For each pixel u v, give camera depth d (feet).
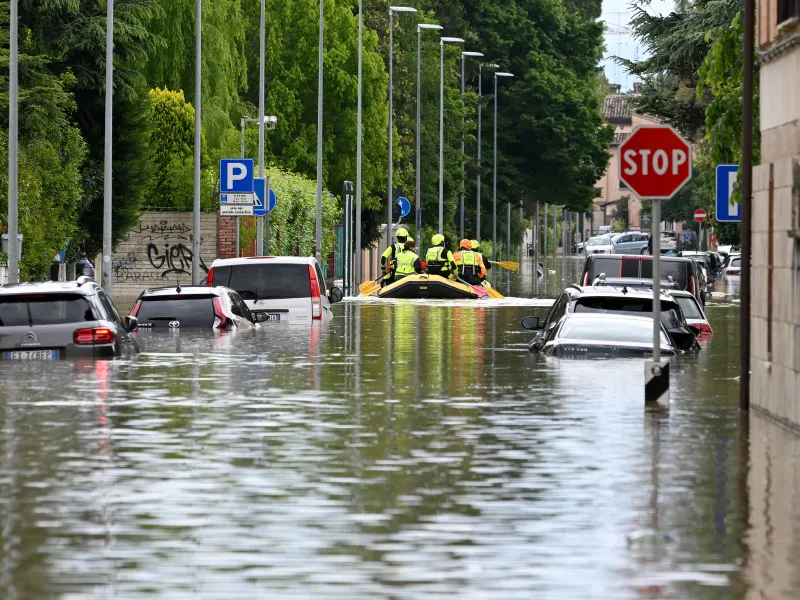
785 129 115.14
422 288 357.61
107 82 284.82
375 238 607.37
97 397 126.93
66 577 62.28
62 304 159.02
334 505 77.66
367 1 598.75
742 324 120.88
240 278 234.99
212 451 96.17
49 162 312.71
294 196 466.29
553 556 66.23
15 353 156.04
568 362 158.30
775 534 70.85
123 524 72.74
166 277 445.78
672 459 93.25
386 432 105.60
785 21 113.39
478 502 78.54
